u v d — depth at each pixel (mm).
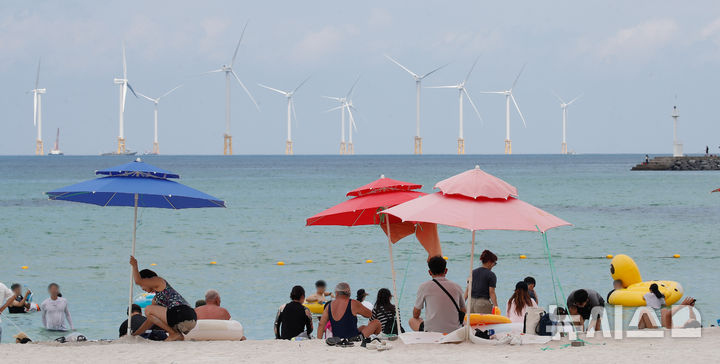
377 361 29453
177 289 65000
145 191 33125
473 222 28703
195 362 29734
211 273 74500
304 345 34062
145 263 82438
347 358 30172
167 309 35875
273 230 120875
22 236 110938
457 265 80438
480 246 98625
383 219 42281
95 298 60031
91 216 147625
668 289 53469
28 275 72812
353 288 65250
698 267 76000
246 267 78875
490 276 39094
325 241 104875
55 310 47531
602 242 101375
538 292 62250
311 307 52250
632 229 119125
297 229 122375
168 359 30344
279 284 67438
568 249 94000
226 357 30734
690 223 128875
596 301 41500
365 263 81688
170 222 134875
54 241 104500
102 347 33281
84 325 49594
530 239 106438
